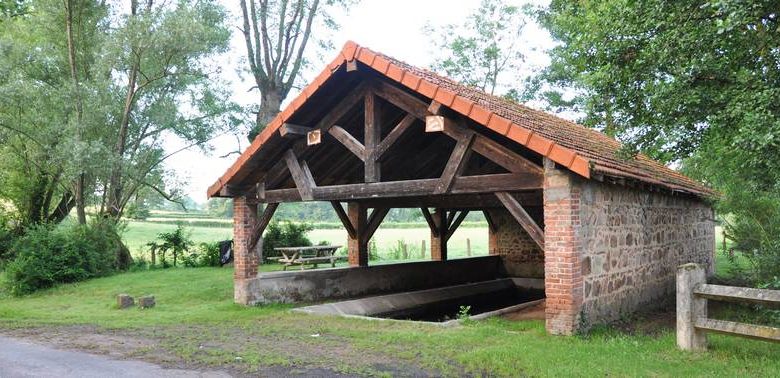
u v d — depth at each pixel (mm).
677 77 8320
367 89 10414
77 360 7320
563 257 8258
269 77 23625
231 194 12195
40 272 16859
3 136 21453
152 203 29953
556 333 8305
